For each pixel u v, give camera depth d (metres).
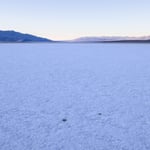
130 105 5.46
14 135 3.77
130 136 3.74
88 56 19.89
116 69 11.79
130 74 10.16
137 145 3.45
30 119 4.50
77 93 6.66
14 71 10.90
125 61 15.67
